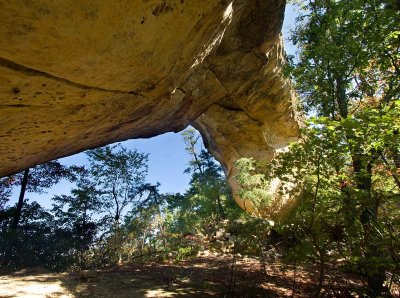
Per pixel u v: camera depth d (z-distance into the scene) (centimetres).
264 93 1069
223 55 776
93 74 305
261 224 713
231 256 1071
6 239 1011
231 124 1305
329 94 778
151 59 335
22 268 890
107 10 234
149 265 913
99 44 260
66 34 232
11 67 247
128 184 1439
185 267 892
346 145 479
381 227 498
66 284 644
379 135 461
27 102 311
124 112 481
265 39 786
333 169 559
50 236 1140
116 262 1038
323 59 749
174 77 441
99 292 605
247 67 862
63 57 256
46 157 611
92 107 393
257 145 1357
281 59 976
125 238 1149
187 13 310
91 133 549
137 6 251
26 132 391
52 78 284
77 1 214
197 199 1577
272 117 1233
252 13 659
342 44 729
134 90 399
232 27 670
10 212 1302
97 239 1193
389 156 622
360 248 536
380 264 493
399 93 752
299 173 545
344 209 523
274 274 844
